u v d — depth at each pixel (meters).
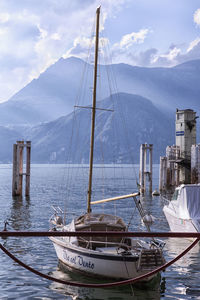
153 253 12.32
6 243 19.73
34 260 16.33
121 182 88.19
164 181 54.66
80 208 38.50
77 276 14.01
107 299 11.65
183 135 56.12
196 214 20.81
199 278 13.78
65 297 11.81
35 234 6.05
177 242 20.06
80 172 171.25
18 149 45.94
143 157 51.66
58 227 18.11
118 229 15.72
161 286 12.95
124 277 12.53
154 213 32.78
